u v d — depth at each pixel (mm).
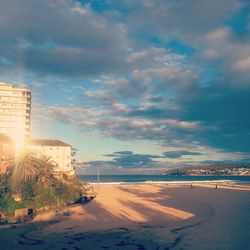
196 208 78938
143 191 136375
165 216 66188
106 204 86312
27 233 50406
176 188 157125
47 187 80750
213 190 142500
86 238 46844
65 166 132625
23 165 78188
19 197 73312
